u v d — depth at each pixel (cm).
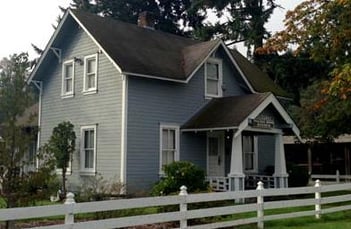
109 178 2044
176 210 1373
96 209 970
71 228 924
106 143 2086
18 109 1195
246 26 3925
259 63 3856
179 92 2209
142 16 2611
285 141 3719
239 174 1966
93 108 2173
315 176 3341
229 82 2444
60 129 2119
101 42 2077
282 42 2023
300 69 3744
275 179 2175
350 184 1688
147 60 2123
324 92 1930
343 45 1927
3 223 1205
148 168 2059
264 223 1418
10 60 1232
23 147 1174
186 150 2205
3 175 1151
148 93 2089
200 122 2153
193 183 1658
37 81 2480
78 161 2212
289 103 3466
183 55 2369
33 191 1166
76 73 2294
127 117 2006
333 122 2247
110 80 2098
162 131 2133
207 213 1220
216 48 2327
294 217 1503
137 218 1055
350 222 1456
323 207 1806
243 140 2497
